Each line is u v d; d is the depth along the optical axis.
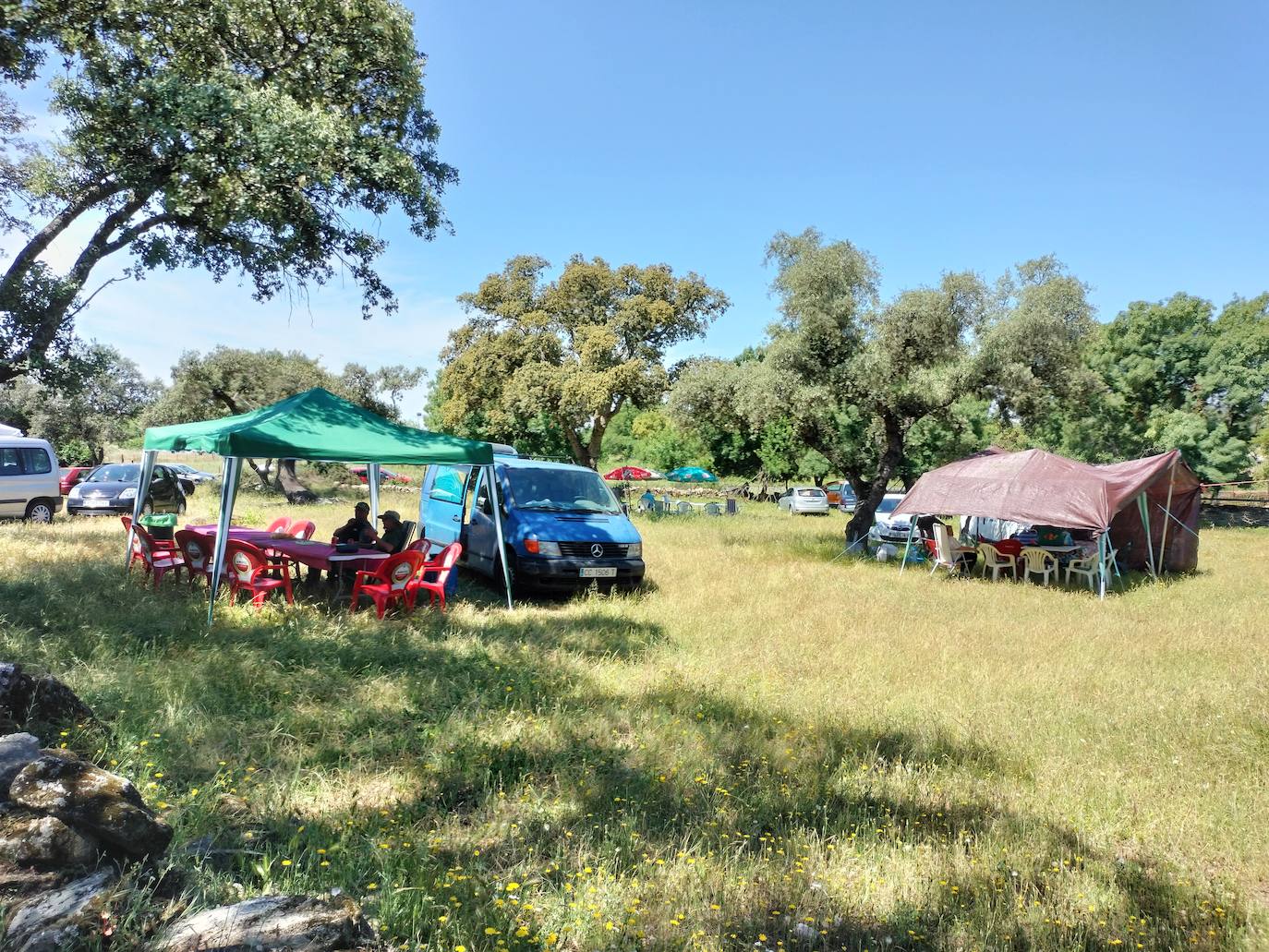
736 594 12.14
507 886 3.54
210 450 8.73
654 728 6.00
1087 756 5.73
